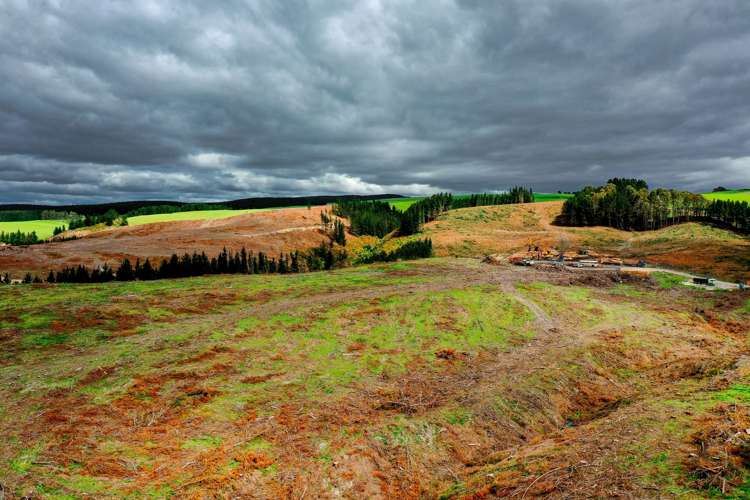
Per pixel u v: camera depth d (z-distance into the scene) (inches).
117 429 684.1
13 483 512.4
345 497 589.0
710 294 1951.3
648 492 441.1
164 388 858.8
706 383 816.9
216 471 591.2
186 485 552.7
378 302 1669.5
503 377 1005.2
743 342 1334.9
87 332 1228.5
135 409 761.0
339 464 641.0
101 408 748.6
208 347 1130.0
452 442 739.4
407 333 1347.2
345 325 1392.7
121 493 522.9
